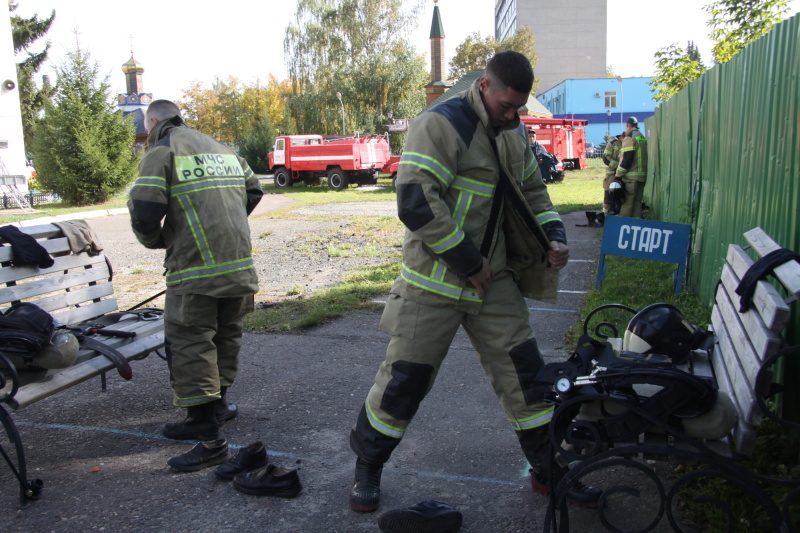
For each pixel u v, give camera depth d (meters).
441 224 2.66
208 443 3.59
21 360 3.38
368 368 5.14
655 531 2.86
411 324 2.89
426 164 2.68
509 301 2.96
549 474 2.60
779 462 3.12
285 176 30.88
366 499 3.09
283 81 62.59
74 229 4.52
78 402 4.53
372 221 15.99
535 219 2.89
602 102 64.81
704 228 6.61
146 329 4.33
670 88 13.90
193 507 3.17
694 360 3.23
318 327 6.33
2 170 24.36
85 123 24.00
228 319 3.96
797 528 2.62
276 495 3.24
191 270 3.54
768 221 4.20
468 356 5.38
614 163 12.80
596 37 101.88
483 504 3.16
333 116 44.78
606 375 2.52
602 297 6.81
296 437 3.95
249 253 3.80
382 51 44.81
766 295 2.54
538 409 3.00
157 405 4.47
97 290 4.66
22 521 3.05
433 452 3.72
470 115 2.78
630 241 6.75
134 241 13.83
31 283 4.12
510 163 2.96
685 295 6.67
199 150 3.63
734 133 5.36
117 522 3.04
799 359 3.10
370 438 3.04
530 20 102.00
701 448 2.39
